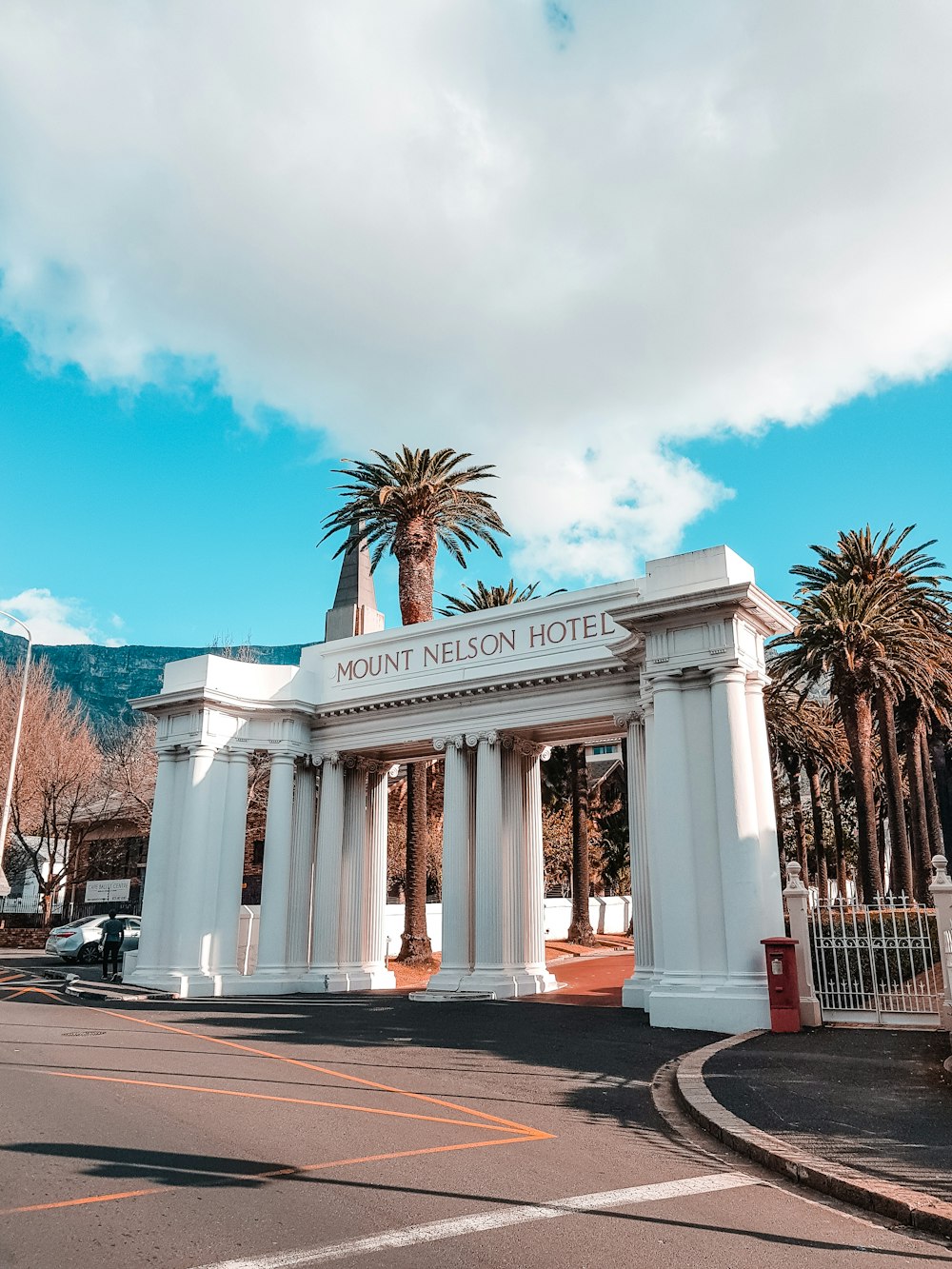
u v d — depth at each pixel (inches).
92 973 1053.2
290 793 1005.2
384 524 1366.9
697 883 653.3
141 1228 212.1
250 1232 210.2
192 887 927.7
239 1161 269.9
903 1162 267.0
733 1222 227.1
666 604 687.1
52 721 1758.1
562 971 1128.2
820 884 1793.8
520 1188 250.8
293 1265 190.2
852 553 1322.6
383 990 992.2
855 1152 278.7
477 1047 521.3
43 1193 237.8
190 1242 203.2
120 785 1862.7
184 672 1002.1
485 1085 406.9
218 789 972.6
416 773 1242.0
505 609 924.6
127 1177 253.1
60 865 2080.5
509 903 896.3
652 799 700.0
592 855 1915.6
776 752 1587.1
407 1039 556.4
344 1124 322.3
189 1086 390.6
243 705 991.6
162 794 983.0
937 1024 540.4
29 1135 299.3
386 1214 225.6
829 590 1214.3
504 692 903.1
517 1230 215.6
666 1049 518.0
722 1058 458.3
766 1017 590.2
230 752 992.9
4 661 1839.3
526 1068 453.1
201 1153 279.0
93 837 2021.4
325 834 1005.8
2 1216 219.8
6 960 1323.8
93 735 1961.1
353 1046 522.6
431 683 955.3
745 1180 265.7
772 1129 308.7
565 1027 615.2
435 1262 193.0
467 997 832.3
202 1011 723.4
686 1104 357.7
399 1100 370.3
